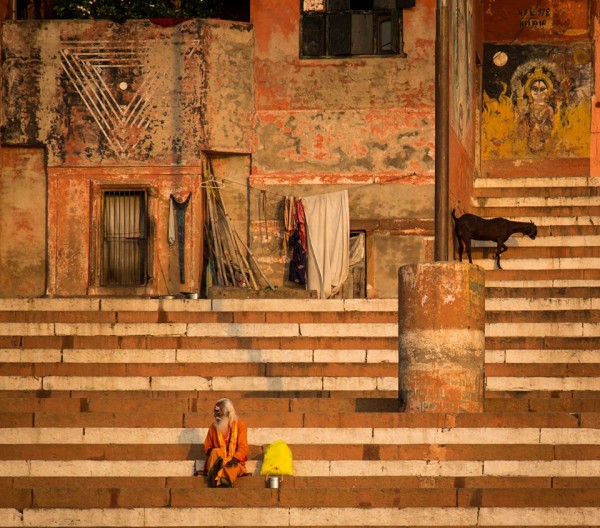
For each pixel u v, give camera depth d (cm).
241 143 3972
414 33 3956
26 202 4003
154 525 2353
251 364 3005
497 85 4791
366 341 3095
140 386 2969
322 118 3969
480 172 4741
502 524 2317
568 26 4775
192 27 3969
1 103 3994
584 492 2344
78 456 2538
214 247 3966
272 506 2362
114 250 3966
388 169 3938
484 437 2516
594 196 4262
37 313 3272
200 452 2525
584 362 3008
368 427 2550
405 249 3906
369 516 2336
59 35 4000
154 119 3966
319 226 3919
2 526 2366
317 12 3988
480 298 2650
